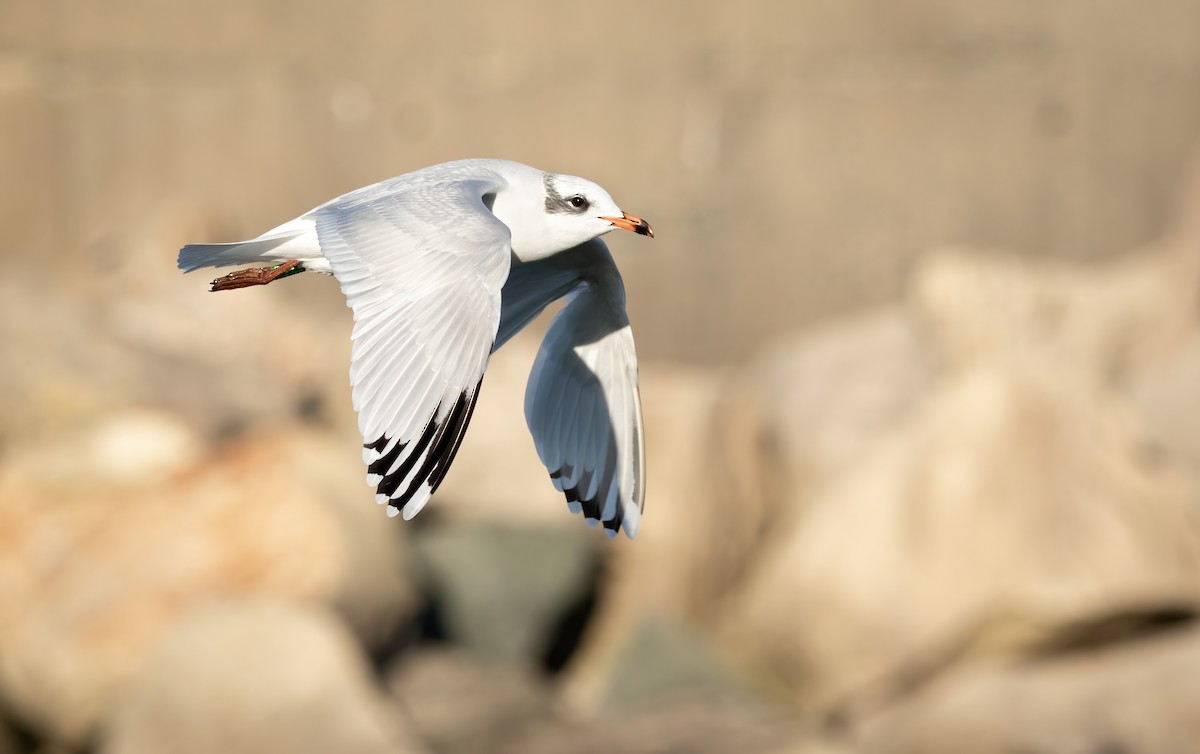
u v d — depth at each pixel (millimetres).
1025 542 13859
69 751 12969
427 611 15344
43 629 12992
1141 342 17172
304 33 18578
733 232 18656
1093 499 14070
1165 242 18344
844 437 16500
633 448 6699
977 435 14383
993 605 13672
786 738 13016
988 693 12703
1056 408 14469
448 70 18625
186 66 18516
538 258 6391
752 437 16984
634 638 14914
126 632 12914
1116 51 18469
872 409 16703
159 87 18484
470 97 18625
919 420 15234
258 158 18578
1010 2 18469
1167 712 12148
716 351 18641
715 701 14148
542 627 15648
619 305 6734
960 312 16781
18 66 18297
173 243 17516
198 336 16438
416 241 5137
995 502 14086
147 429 14758
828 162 18609
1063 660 13594
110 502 13742
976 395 14648
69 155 18391
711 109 18594
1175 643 13070
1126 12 18406
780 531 16531
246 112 18547
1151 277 17594
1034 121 18500
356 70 18594
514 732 13320
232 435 15273
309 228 5672
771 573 15078
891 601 14078
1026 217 18531
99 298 17203
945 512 14156
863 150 18609
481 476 16344
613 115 18656
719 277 18656
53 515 13586
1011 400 14469
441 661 14305
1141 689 12391
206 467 13891
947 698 12898
